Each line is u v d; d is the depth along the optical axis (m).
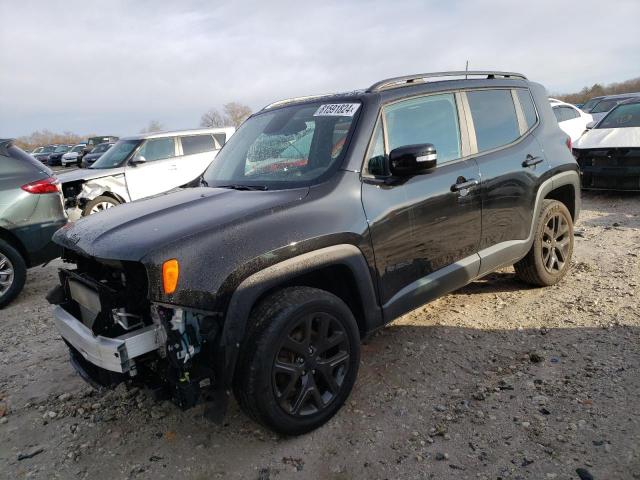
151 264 2.44
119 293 2.61
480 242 3.85
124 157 9.88
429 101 3.71
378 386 3.32
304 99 4.01
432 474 2.51
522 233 4.25
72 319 2.96
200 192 3.45
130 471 2.72
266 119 4.03
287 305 2.68
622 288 4.52
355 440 2.81
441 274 3.56
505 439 2.71
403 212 3.26
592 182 8.38
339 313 2.91
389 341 3.92
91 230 2.98
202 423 3.09
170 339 2.51
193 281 2.48
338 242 2.92
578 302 4.32
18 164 5.77
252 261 2.60
